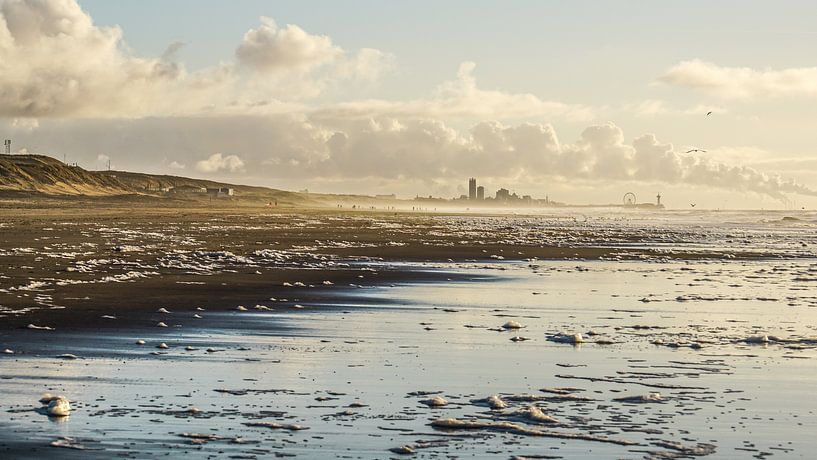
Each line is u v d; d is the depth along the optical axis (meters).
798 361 19.86
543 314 28.22
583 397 16.09
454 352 20.72
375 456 12.39
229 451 12.53
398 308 29.12
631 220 190.88
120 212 141.25
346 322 25.53
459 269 47.16
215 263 45.94
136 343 21.09
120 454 12.30
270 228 97.31
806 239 91.94
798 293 35.62
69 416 14.28
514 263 52.88
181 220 111.25
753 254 64.19
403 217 177.25
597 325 25.73
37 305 26.95
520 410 14.96
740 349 21.52
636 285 38.94
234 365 18.69
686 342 22.44
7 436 13.08
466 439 13.27
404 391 16.47
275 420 14.21
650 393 16.34
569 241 81.69
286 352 20.39
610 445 12.99
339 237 80.31
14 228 79.12
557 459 12.33
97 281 34.47
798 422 14.35
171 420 14.13
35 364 18.34
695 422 14.32
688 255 62.66
